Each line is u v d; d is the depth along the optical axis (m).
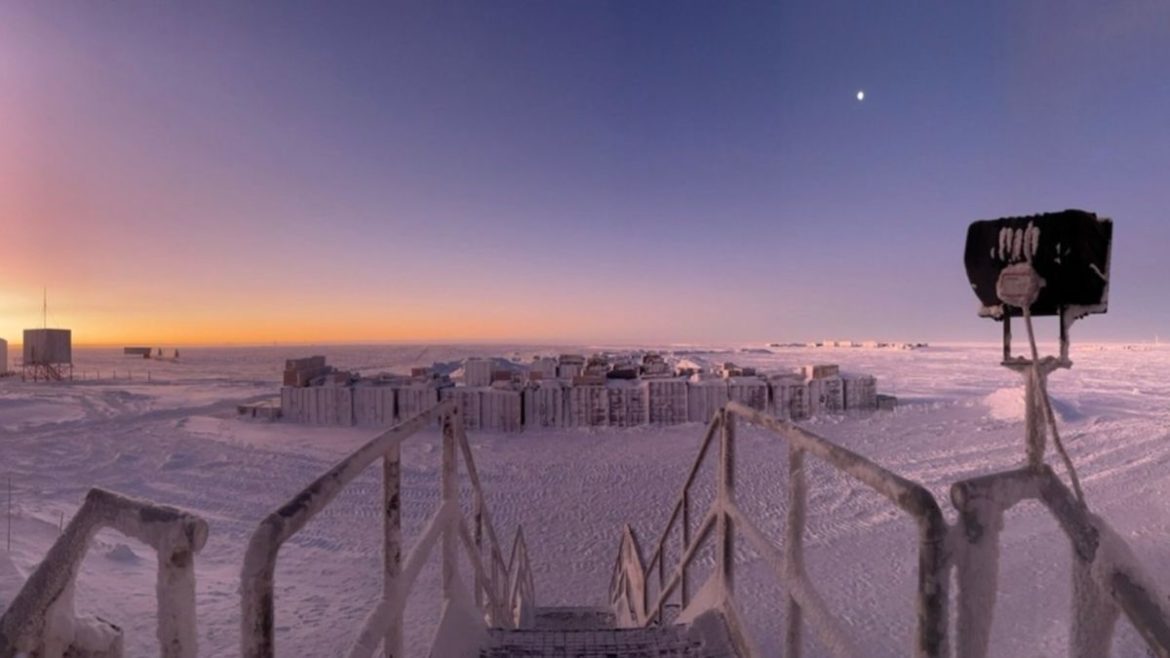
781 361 108.12
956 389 47.66
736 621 2.65
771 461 19.83
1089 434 21.77
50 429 27.91
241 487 17.14
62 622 1.22
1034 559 9.52
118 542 9.95
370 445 1.82
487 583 3.90
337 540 11.95
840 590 9.41
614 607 7.64
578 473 19.38
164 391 50.69
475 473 4.16
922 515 1.20
